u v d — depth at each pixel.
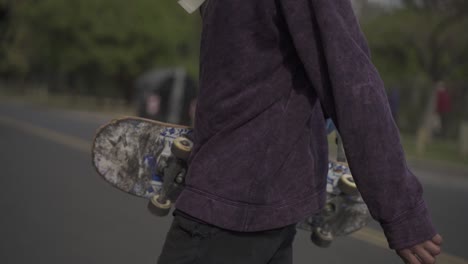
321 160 1.61
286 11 1.42
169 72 14.75
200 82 1.56
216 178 1.47
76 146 12.80
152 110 14.59
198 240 1.48
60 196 6.98
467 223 6.72
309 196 1.53
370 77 1.37
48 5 35.41
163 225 5.75
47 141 13.70
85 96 48.31
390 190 1.34
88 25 35.44
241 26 1.46
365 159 1.34
